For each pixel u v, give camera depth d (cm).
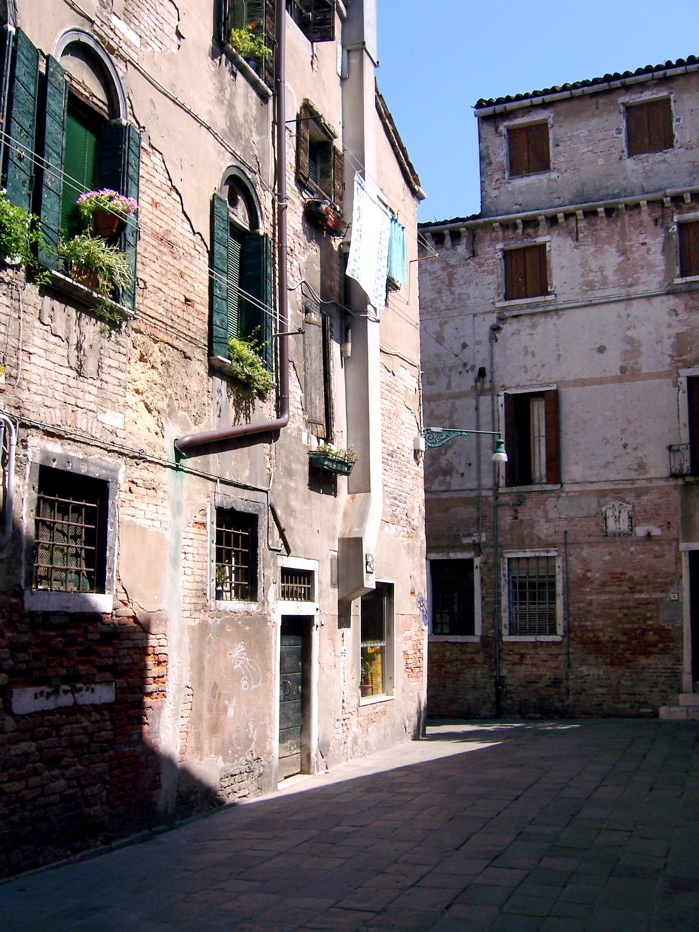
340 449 1315
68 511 804
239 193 1134
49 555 779
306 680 1205
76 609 783
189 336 983
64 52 838
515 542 2022
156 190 944
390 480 1516
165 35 980
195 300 1000
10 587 716
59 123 799
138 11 936
